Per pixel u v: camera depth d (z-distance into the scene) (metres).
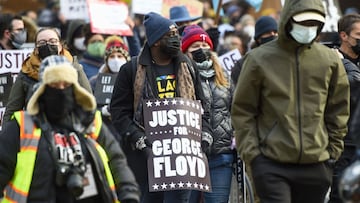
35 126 12.34
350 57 17.08
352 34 16.92
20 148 12.31
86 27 21.73
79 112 12.41
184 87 15.67
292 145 13.60
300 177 13.75
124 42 21.19
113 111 15.75
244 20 26.33
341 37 17.08
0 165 12.30
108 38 20.73
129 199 12.47
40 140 12.30
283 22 13.66
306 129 13.69
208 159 16.62
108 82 18.88
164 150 15.50
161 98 15.56
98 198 12.49
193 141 15.62
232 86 16.77
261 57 13.85
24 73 15.52
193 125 15.65
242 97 13.91
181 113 15.55
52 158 12.23
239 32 24.23
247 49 24.22
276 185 13.68
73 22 22.77
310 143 13.66
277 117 13.73
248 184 16.92
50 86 12.18
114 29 21.33
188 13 20.75
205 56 16.61
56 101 12.21
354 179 10.76
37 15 29.64
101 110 18.66
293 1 13.63
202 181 15.65
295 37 13.66
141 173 15.66
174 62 15.77
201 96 15.90
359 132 11.69
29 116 12.38
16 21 19.12
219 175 16.69
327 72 13.83
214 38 19.86
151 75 15.62
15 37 19.11
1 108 18.03
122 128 15.60
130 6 28.19
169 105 15.54
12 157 12.31
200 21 20.75
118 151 12.61
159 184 15.45
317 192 13.97
